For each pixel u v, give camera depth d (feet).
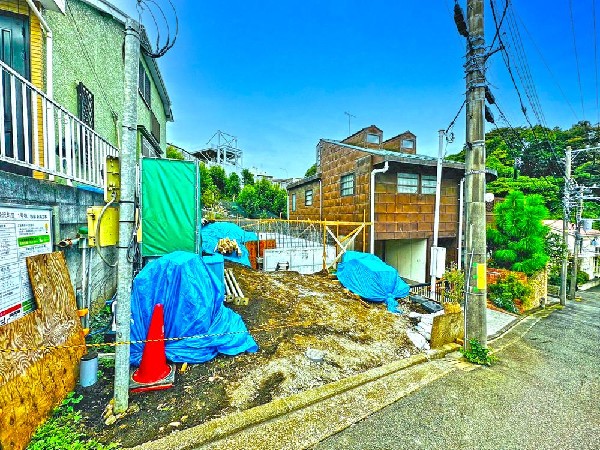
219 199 86.69
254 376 11.75
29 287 9.00
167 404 9.68
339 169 41.88
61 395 9.10
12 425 7.09
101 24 22.81
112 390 10.01
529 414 10.81
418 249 39.34
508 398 11.87
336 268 31.91
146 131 27.86
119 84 25.95
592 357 16.97
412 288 27.58
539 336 20.86
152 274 12.95
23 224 8.96
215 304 13.94
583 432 9.85
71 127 12.54
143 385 10.12
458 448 8.89
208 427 8.80
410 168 35.96
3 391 6.95
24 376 7.68
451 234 39.17
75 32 19.24
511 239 32.53
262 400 10.41
